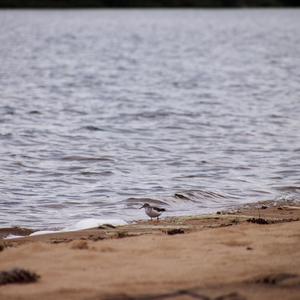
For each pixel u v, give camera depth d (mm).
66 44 168125
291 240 19031
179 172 38125
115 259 17188
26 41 175125
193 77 98500
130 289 14969
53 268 16453
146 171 38531
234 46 165625
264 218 24812
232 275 15867
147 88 84625
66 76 99000
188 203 30891
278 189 33719
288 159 41438
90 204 31062
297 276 15734
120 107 66562
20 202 31516
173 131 52531
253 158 41844
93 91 81125
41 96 75250
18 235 25016
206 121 57062
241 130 52375
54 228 26281
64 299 14398
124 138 49406
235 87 85062
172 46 165625
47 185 35156
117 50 153375
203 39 190125
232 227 21109
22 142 47406
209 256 17438
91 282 15422
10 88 82312
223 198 31812
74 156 42562
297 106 66750
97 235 21672
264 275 15719
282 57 134625
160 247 18344
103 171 38500
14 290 14906
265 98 73875
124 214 28906
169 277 15758
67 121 57344
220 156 42625
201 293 14711
